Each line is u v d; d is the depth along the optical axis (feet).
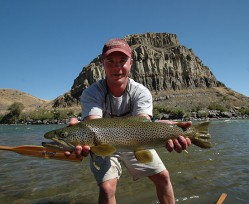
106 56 3.89
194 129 3.64
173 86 110.01
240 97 103.71
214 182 5.80
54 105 114.32
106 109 4.17
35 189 5.69
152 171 4.14
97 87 4.16
